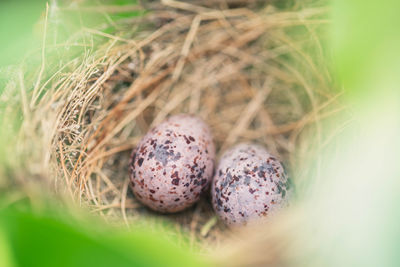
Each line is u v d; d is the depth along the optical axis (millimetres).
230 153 163
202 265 82
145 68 171
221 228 164
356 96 87
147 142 161
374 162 84
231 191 157
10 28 137
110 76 165
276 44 176
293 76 175
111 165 168
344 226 92
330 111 164
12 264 81
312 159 164
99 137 164
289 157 173
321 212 137
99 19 167
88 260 81
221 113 182
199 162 160
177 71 176
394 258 79
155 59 172
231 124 181
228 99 182
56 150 153
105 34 163
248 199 155
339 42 93
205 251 160
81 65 159
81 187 154
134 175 160
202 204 168
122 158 171
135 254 81
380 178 83
